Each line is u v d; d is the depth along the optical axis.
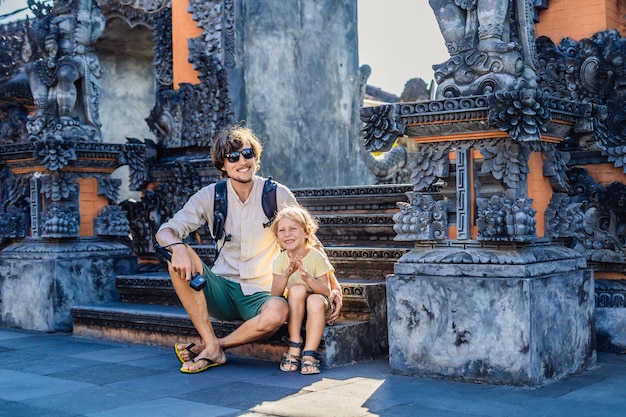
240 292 5.48
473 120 4.76
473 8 4.95
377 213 6.99
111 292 7.63
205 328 5.32
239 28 8.55
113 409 4.24
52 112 7.64
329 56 9.73
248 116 8.65
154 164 8.58
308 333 5.10
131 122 11.61
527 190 4.93
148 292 7.16
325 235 7.12
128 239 8.30
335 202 7.29
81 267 7.44
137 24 10.02
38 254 7.43
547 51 6.19
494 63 4.84
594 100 6.05
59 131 7.54
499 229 4.69
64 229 7.39
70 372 5.32
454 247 4.93
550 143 5.04
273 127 8.95
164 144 8.71
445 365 4.79
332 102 9.77
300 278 5.23
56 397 4.56
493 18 4.86
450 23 5.00
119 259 7.75
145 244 8.42
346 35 10.02
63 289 7.30
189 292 5.27
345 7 10.00
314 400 4.32
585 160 6.12
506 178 4.76
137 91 11.70
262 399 4.38
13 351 6.27
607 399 4.20
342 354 5.31
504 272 4.62
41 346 6.50
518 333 4.54
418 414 3.98
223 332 5.67
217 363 5.33
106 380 5.02
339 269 6.42
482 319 4.66
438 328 4.83
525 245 4.79
